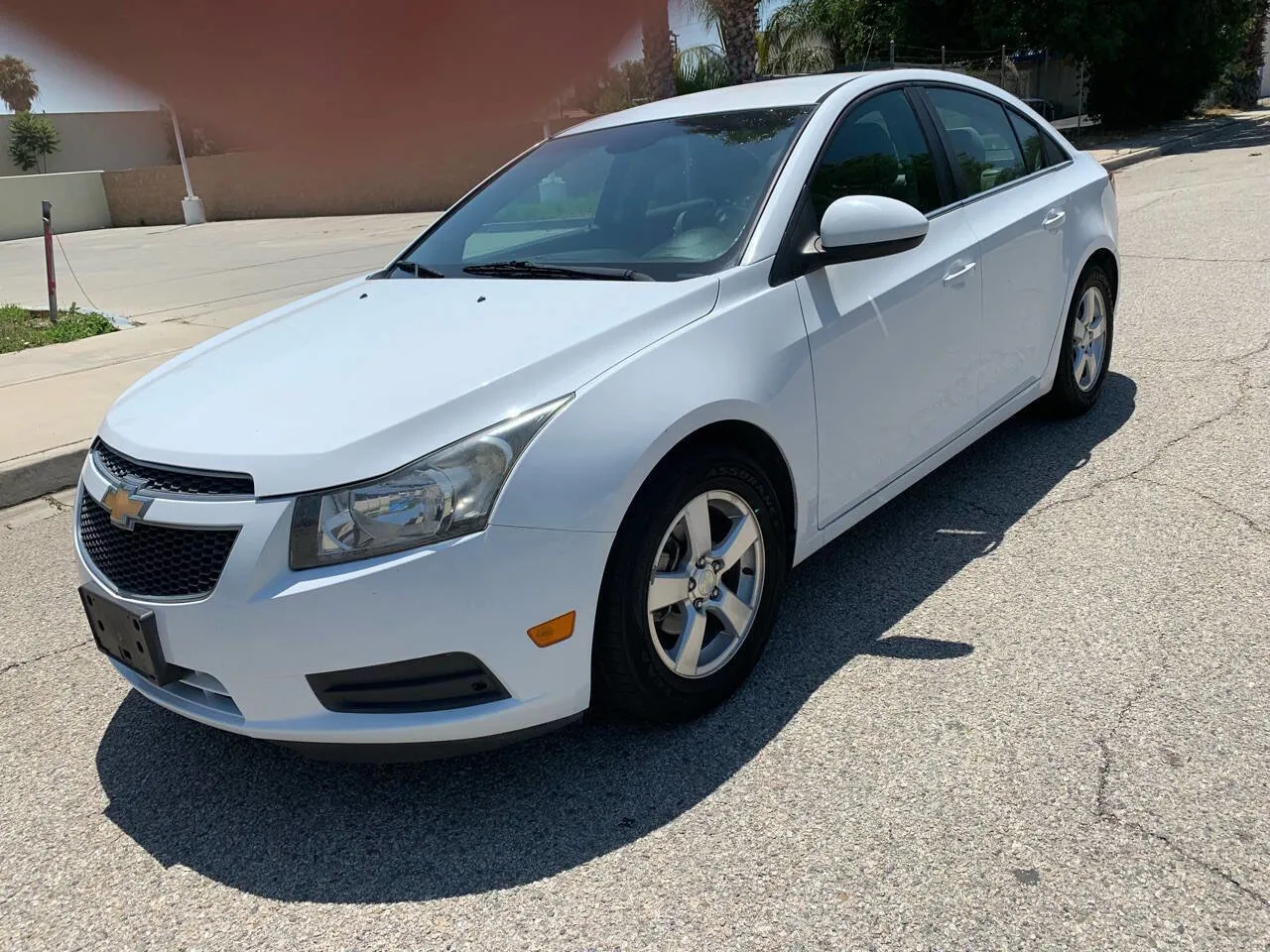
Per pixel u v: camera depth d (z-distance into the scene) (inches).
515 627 90.4
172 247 781.3
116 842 100.0
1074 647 116.0
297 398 99.3
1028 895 81.2
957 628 122.9
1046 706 105.4
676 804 96.8
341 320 122.3
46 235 378.3
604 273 118.9
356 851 95.3
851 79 142.1
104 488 100.6
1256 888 79.7
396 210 941.8
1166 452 169.3
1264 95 1505.9
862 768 98.9
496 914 85.6
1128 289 285.4
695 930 81.5
